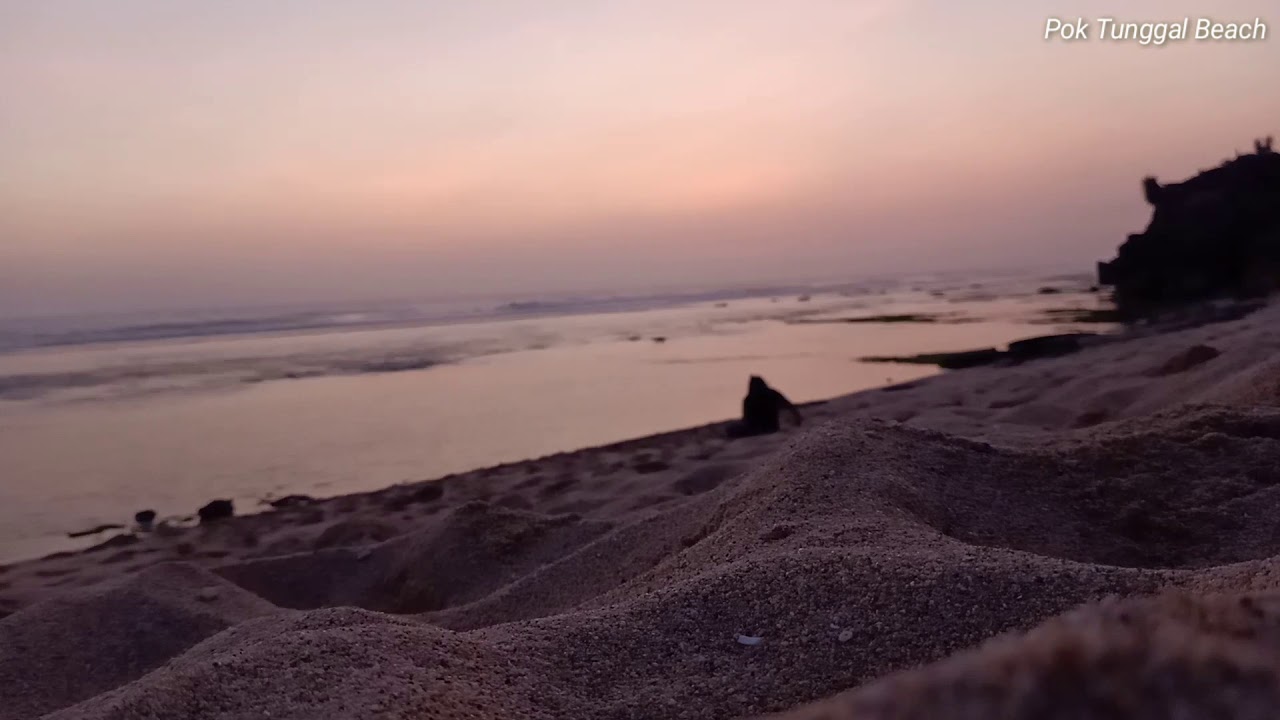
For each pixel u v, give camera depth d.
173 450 15.94
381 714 2.87
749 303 73.94
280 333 45.78
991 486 6.29
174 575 7.53
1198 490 6.19
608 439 16.23
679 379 23.83
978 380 16.89
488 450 15.52
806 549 4.51
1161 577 3.82
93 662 6.26
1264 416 7.35
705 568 5.24
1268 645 1.35
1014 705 1.15
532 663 3.64
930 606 3.69
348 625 4.37
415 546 8.39
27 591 8.27
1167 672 1.16
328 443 16.39
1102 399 11.97
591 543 7.17
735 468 10.44
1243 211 31.55
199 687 3.24
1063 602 3.63
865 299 70.06
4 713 5.64
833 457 6.48
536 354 31.73
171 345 38.59
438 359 30.53
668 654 3.68
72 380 26.27
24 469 14.56
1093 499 6.15
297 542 9.69
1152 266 33.69
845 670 3.39
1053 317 36.12
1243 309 24.52
